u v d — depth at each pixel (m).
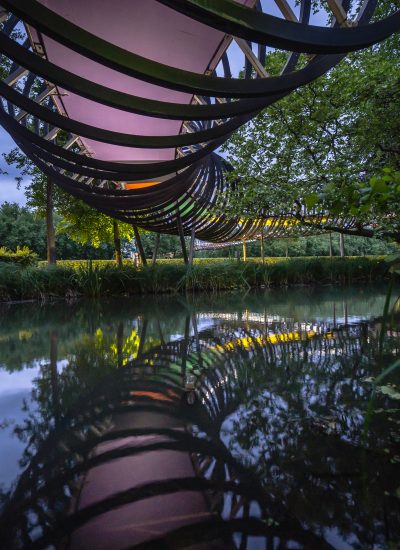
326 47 2.32
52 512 0.90
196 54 5.05
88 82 2.90
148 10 4.21
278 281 12.00
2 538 0.80
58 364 2.50
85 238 13.63
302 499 0.91
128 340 3.36
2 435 1.37
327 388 1.78
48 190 11.31
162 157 9.48
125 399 1.74
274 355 2.54
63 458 1.18
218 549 0.74
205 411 1.55
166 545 0.77
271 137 7.13
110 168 5.22
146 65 2.41
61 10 4.23
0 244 33.88
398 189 1.21
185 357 2.61
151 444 1.25
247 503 0.90
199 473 1.05
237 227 13.22
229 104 3.34
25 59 2.77
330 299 6.82
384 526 0.80
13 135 6.10
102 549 0.75
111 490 0.98
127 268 10.20
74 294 9.05
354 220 5.68
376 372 2.02
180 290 10.33
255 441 1.24
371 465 1.06
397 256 1.13
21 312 5.96
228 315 4.96
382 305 5.61
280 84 2.87
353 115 5.89
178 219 11.12
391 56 7.00
